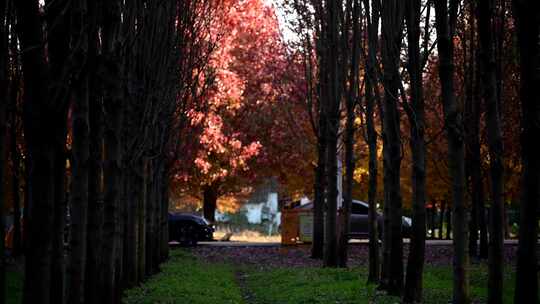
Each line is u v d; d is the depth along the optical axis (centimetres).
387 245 1684
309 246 3331
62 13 773
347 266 2475
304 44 2836
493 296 1170
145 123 1731
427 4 1429
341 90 2539
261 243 3791
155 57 1722
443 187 3725
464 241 1131
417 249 1441
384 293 1619
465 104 2117
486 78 1193
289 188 4712
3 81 667
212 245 3641
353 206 3581
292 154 4306
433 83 2581
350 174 2397
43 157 753
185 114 2383
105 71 1355
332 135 2545
